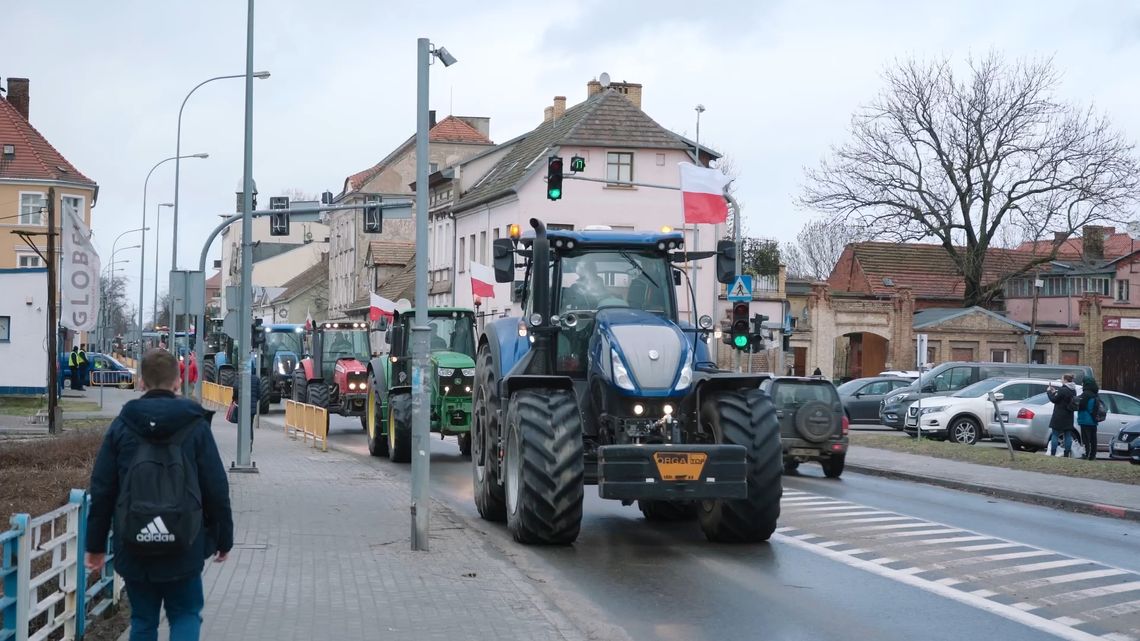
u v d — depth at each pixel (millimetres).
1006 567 12156
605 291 14383
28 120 79438
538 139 55562
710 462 12414
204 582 10211
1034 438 30797
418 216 12555
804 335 56781
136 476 6000
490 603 9578
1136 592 10805
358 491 17781
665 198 51969
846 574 11680
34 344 49156
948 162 54719
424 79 12758
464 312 26203
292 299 102812
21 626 6609
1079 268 71250
